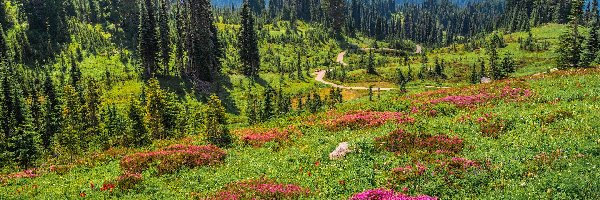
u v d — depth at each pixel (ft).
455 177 50.31
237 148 88.43
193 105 258.98
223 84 312.91
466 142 64.54
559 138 59.00
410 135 68.49
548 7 652.07
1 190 69.46
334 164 62.39
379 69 446.60
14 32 376.07
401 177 51.57
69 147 140.87
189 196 56.34
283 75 403.34
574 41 257.96
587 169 46.09
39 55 342.85
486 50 496.23
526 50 460.55
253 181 57.98
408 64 451.94
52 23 387.55
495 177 49.62
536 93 97.25
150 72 294.46
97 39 383.86
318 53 577.84
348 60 556.92
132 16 423.23
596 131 59.26
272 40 587.68
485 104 94.58
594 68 131.44
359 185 52.65
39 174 80.64
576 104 78.69
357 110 109.09
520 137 63.41
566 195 42.04
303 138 88.58
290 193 52.08
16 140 137.69
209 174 66.95
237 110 265.54
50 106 212.23
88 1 453.58
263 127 114.32
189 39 305.32
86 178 72.59
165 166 71.56
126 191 61.52
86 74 311.47
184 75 304.09
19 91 206.39
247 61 364.99
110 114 198.18
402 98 117.08
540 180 45.62
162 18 305.32
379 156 62.08
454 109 93.71
